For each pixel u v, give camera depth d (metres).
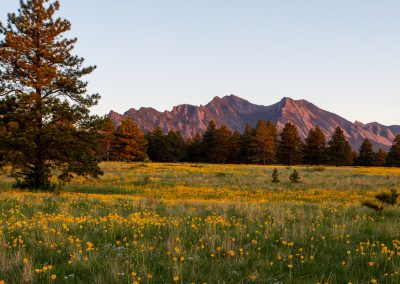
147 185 28.98
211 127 103.94
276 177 33.06
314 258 6.41
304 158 100.06
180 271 5.08
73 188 25.06
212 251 6.49
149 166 56.97
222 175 40.56
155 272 5.25
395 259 6.20
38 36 22.67
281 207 14.13
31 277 4.68
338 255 6.60
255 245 7.15
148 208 12.73
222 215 11.09
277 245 7.46
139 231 7.63
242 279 5.01
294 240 7.75
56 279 4.82
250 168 57.56
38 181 22.27
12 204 12.29
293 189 27.34
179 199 19.92
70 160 21.80
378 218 12.02
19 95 20.48
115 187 26.92
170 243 6.75
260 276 5.20
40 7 22.36
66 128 21.75
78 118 21.88
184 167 55.69
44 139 21.58
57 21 22.91
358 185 30.12
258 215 11.27
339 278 5.25
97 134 23.11
